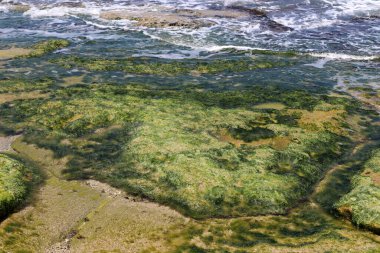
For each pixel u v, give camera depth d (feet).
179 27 126.31
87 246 47.14
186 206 53.01
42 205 53.62
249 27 124.77
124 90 84.12
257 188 55.11
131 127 70.59
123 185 57.21
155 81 90.17
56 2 158.10
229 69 96.32
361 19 128.88
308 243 45.98
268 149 63.57
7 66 99.81
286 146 65.10
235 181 56.39
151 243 47.39
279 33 119.96
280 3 144.87
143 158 61.82
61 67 98.68
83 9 147.95
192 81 90.22
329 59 102.42
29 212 52.31
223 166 59.31
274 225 49.85
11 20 139.95
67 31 127.54
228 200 53.67
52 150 66.03
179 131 68.08
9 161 60.49
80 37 121.29
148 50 110.22
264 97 81.05
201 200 53.67
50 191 56.44
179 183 56.34
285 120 72.18
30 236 48.52
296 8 139.74
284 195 54.29
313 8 139.44
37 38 120.67
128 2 154.40
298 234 48.06
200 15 135.23
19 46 113.50
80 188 57.06
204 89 85.61
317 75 92.79
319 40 114.11
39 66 99.81
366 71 94.53
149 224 50.31
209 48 111.14
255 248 45.80
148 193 55.47
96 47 113.09
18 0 163.84
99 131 70.38
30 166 62.08
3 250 46.16
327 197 54.34
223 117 72.69
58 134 69.87
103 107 76.23
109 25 131.44
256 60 101.30
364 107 77.46
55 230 49.55
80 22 135.44
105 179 58.65
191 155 61.46
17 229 49.42
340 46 109.70
